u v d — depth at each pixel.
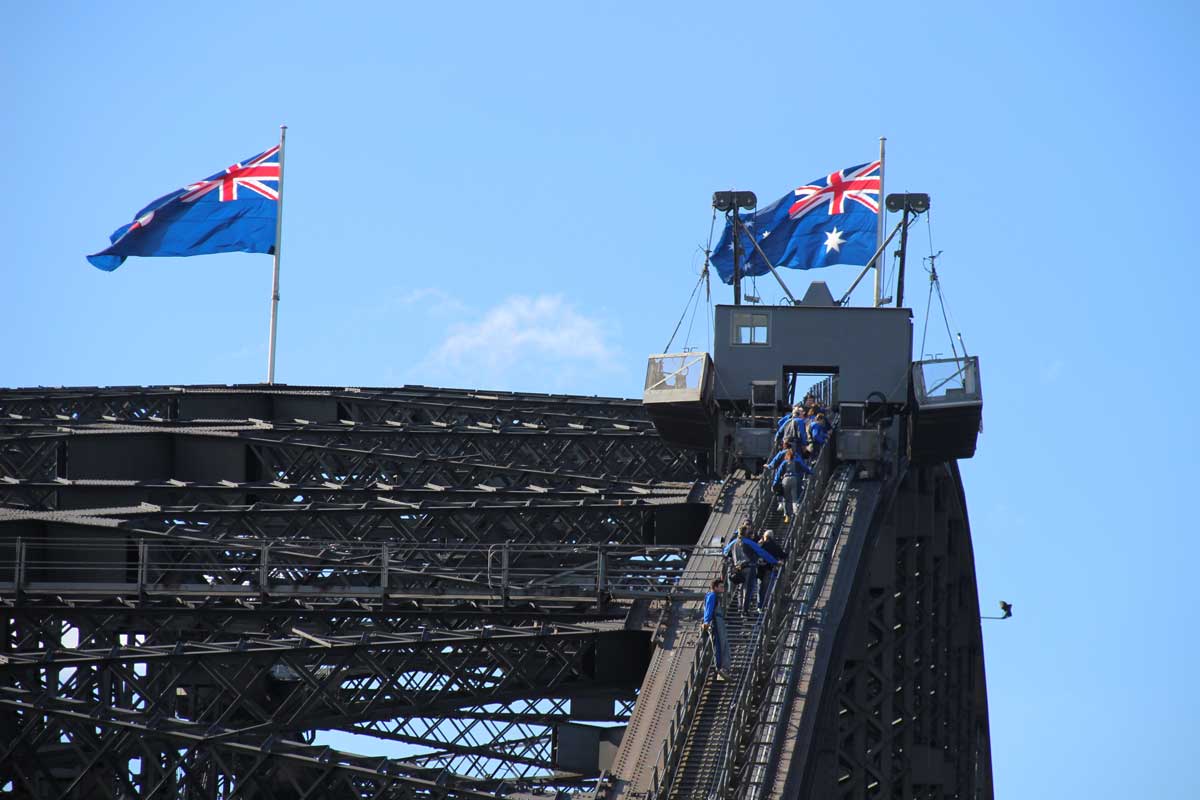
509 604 78.31
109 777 65.44
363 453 111.62
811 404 92.19
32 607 74.81
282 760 60.53
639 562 92.69
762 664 70.56
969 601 124.81
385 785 59.84
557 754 75.81
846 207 129.62
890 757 91.88
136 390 145.75
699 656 69.62
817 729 69.31
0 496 100.44
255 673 74.19
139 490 101.00
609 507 93.00
